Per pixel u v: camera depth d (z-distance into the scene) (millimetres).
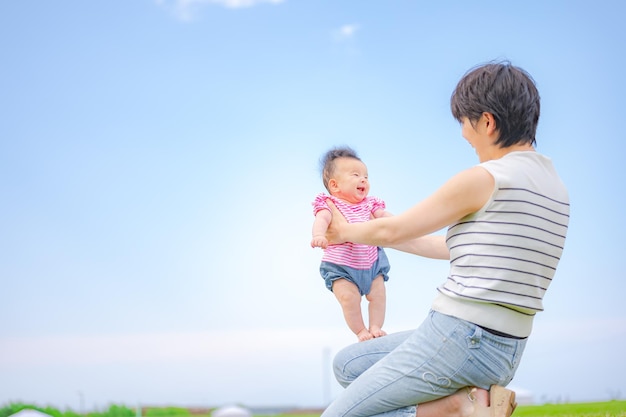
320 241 2674
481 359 2203
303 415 11891
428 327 2283
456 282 2229
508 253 2152
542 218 2180
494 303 2174
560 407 6891
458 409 2297
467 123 2316
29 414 8188
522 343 2279
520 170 2197
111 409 10039
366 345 2736
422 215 2254
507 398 2219
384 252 3082
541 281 2229
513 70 2268
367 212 3031
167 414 10688
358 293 2963
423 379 2275
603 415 6266
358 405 2389
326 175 3084
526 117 2244
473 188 2172
